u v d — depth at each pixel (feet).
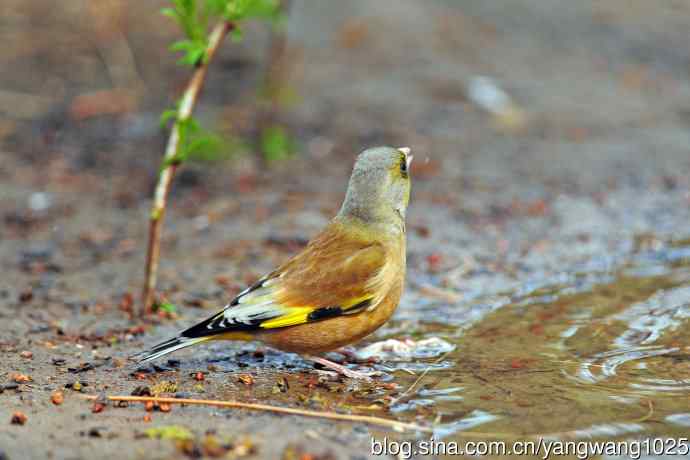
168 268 42.27
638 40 76.89
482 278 41.39
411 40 72.69
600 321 35.58
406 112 63.10
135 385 29.07
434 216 48.85
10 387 28.48
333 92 65.41
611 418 26.50
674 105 66.28
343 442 24.54
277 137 56.24
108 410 26.73
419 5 78.07
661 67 72.69
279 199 50.75
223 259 43.32
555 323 35.65
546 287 40.11
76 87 63.93
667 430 25.68
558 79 69.56
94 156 56.08
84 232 46.75
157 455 23.43
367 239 30.71
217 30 35.12
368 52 70.59
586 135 60.90
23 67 65.51
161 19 71.82
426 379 29.96
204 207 50.01
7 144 57.11
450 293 39.73
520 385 29.25
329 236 31.14
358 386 29.32
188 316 36.55
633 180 53.72
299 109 62.95
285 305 29.43
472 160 56.75
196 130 36.29
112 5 72.79
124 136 58.70
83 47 68.33
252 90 63.87
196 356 32.35
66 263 42.75
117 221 48.34
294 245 44.86
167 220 48.49
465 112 63.72
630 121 63.41
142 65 66.44
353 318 29.99
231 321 28.91
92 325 35.40
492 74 69.36
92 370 30.53
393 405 27.53
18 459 23.38
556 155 57.62
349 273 29.86
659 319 35.45
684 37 77.61
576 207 49.85
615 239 45.65
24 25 70.64
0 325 35.04
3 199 50.31
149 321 35.91
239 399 27.89
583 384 29.25
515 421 26.30
